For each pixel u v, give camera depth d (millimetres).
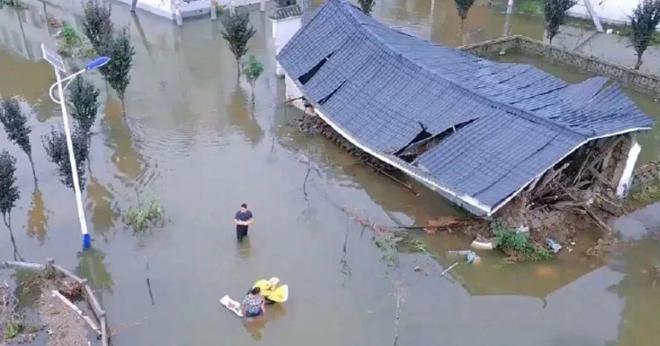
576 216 20438
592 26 36812
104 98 27453
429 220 20359
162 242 19156
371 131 21984
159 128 25328
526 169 18547
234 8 36469
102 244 19062
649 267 18844
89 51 31516
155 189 21547
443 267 18578
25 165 22734
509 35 35656
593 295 17859
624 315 17234
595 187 21016
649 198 21688
